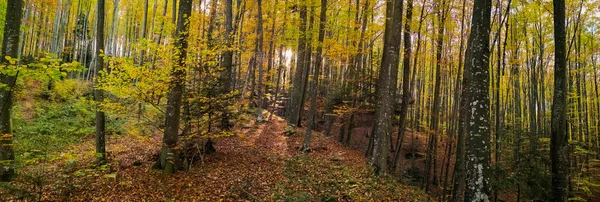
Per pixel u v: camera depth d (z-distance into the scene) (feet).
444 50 49.01
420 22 43.19
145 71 25.25
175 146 28.53
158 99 27.89
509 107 88.89
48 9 72.69
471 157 19.36
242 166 32.42
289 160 37.01
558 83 23.98
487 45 19.93
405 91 47.62
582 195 53.11
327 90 85.05
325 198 25.16
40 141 38.11
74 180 24.09
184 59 27.07
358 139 72.33
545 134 77.41
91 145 40.32
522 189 39.29
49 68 16.44
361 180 31.14
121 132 46.50
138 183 24.75
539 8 43.75
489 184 18.85
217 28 49.70
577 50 55.16
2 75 22.72
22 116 45.14
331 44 46.50
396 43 35.45
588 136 71.67
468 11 45.19
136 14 94.12
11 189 18.43
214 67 30.14
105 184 24.18
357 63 65.00
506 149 60.44
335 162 38.81
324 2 42.68
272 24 65.41
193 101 29.89
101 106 28.55
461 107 36.27
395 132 81.15
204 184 25.82
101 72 26.61
